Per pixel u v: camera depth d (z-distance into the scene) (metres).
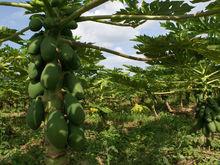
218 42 2.97
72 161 5.18
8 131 7.06
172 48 2.17
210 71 3.77
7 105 11.11
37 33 1.88
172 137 6.40
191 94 6.61
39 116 1.78
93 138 6.73
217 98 4.41
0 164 5.16
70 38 1.93
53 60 1.78
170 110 10.16
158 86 3.77
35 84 1.83
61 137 1.66
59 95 1.79
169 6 2.22
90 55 2.36
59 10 1.91
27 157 5.32
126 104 12.41
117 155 5.48
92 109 7.43
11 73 4.00
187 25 3.61
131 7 2.38
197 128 4.37
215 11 1.68
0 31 2.32
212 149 5.58
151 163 5.05
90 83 6.01
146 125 7.86
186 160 5.26
